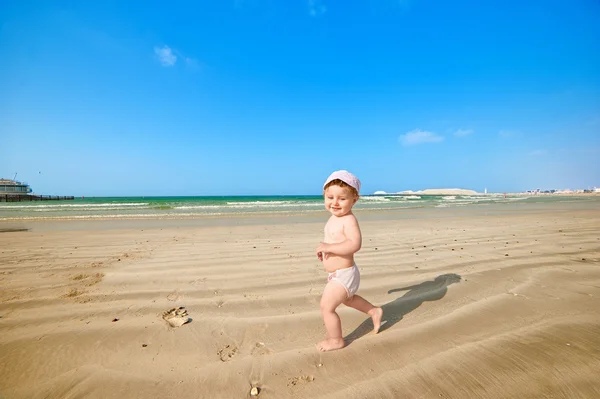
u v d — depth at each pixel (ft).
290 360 6.34
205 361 6.36
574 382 5.32
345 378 5.68
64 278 12.68
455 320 8.07
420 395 5.13
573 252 16.26
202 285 11.67
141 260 15.92
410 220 38.63
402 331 7.55
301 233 26.73
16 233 27.40
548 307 8.74
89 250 18.78
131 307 9.45
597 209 61.52
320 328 7.87
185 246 20.04
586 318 7.92
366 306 7.59
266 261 15.55
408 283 11.66
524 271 12.66
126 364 6.28
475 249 17.76
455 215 47.52
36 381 5.75
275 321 8.32
